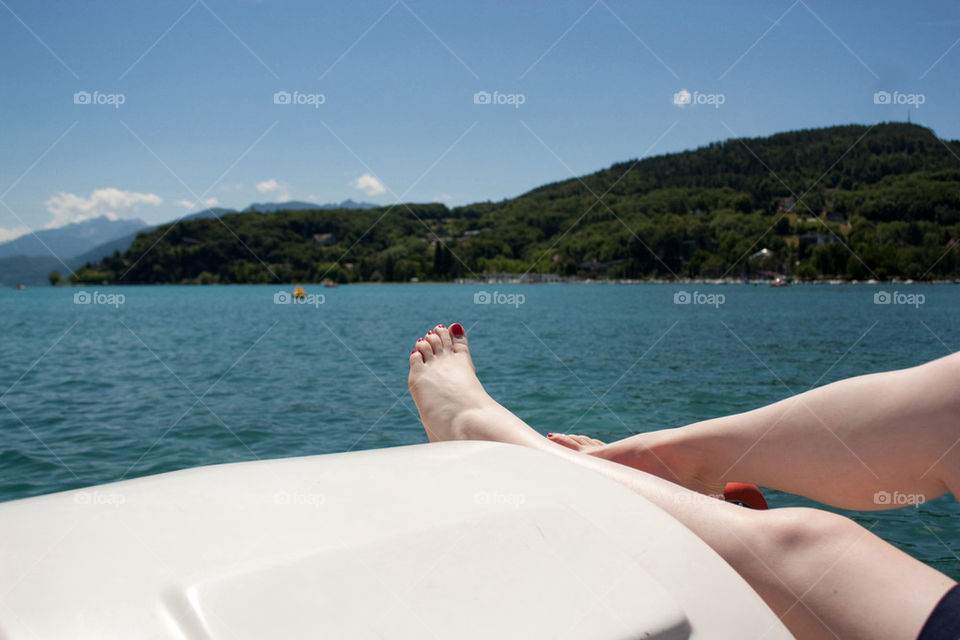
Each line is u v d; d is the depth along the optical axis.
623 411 3.84
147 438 3.57
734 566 0.80
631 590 0.62
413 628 0.53
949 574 1.81
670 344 9.28
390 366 7.10
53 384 5.84
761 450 1.17
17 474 2.86
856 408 1.05
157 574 0.55
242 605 0.52
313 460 0.88
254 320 18.78
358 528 0.65
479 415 1.60
